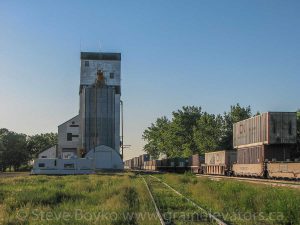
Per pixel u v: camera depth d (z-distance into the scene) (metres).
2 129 155.75
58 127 114.94
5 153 134.75
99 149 94.31
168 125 144.88
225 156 63.62
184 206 22.95
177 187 38.53
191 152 123.06
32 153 171.62
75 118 115.50
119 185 34.94
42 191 28.22
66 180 49.19
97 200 24.33
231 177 57.03
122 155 110.75
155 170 110.88
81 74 115.19
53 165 76.12
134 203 22.84
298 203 18.20
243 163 56.19
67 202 23.11
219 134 113.31
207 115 115.06
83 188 33.72
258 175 50.25
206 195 27.91
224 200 25.47
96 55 116.19
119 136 111.00
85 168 76.81
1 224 15.23
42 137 182.50
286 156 48.75
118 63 115.94
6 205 20.31
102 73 107.31
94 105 105.38
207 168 75.94
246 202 22.11
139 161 150.38
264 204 20.53
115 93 112.81
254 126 52.38
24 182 45.00
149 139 170.62
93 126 105.06
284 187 31.23
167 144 134.50
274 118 48.34
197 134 114.50
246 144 55.22
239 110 113.69
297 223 16.23
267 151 48.97
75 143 114.62
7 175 78.19
